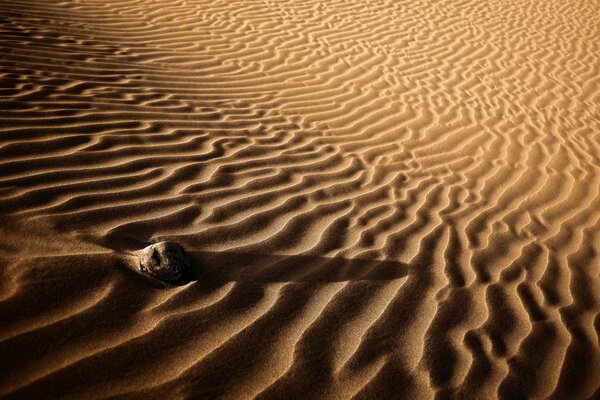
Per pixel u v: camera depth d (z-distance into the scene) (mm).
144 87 4309
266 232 2596
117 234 2201
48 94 3490
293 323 1985
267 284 2184
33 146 2707
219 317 1912
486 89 6391
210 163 3232
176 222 2451
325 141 4266
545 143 5051
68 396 1431
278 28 7410
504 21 9758
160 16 6809
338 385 1748
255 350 1806
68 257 1933
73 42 4875
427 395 1792
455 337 2119
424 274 2541
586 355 2191
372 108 5297
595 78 7359
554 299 2594
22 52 4160
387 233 2900
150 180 2773
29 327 1593
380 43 7559
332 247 2605
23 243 1932
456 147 4672
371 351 1935
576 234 3406
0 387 1386
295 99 5145
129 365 1595
